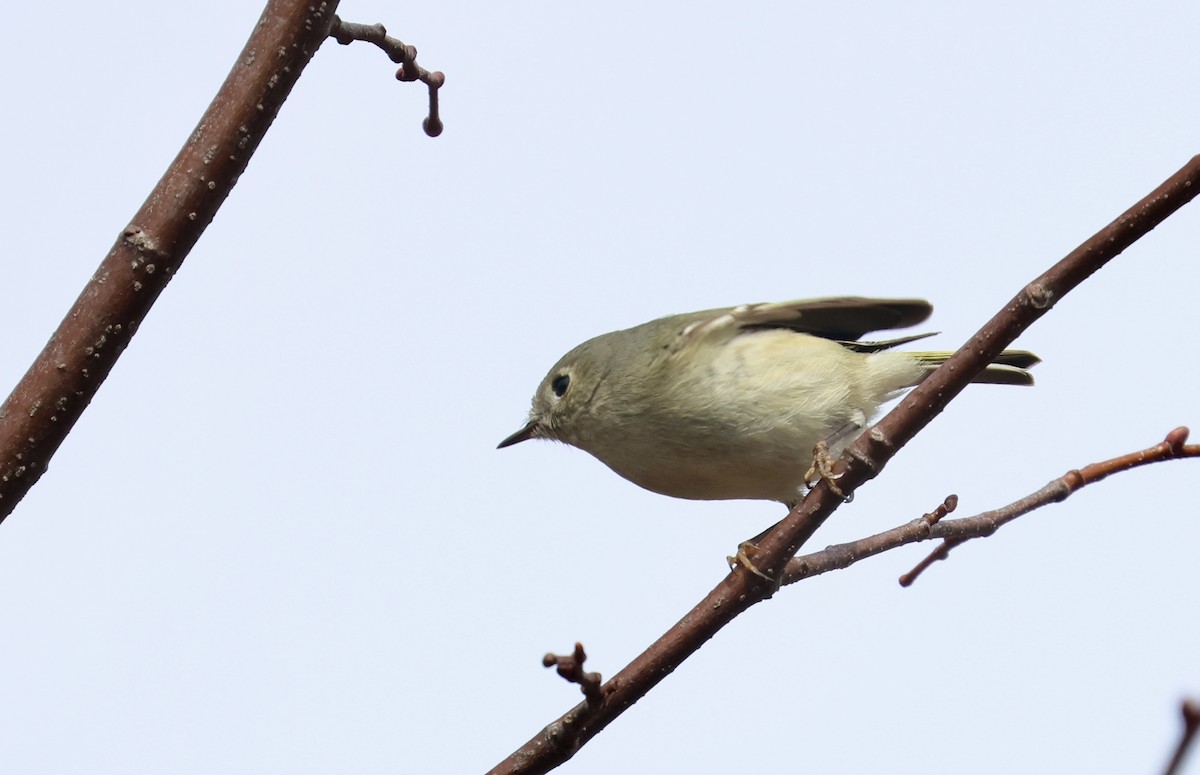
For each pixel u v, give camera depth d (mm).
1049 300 6500
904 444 6977
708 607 7039
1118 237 6301
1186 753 2873
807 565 8125
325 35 6625
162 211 6340
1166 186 6199
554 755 6543
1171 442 7812
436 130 7832
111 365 6297
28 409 6180
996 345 6680
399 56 7422
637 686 6871
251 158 6500
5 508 6168
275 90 6508
